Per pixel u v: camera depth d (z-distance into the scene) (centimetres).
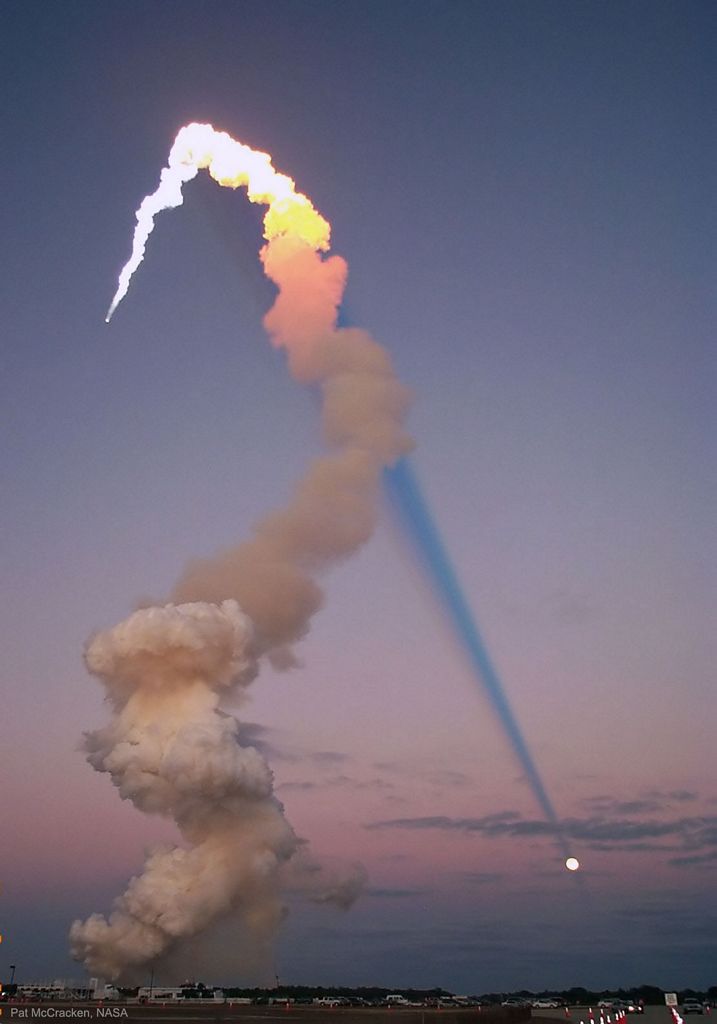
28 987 11069
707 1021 12688
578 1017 12325
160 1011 9031
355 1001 13875
